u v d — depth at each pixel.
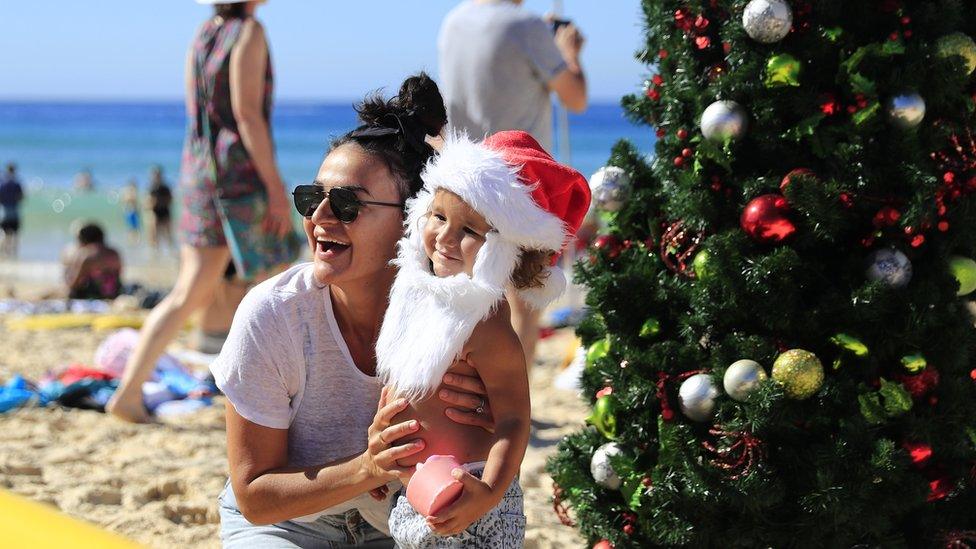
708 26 3.03
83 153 65.56
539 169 2.55
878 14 2.88
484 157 2.45
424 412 2.53
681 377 3.02
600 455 3.15
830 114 2.90
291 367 2.66
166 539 4.13
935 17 2.85
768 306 2.86
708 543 2.95
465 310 2.43
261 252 5.68
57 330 10.22
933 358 2.93
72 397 6.40
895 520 3.09
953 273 2.96
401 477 2.49
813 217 2.79
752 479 2.85
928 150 2.91
